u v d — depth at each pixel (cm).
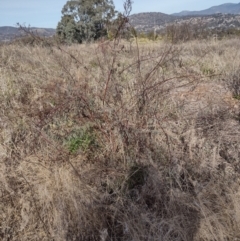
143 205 205
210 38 865
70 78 339
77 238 188
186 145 252
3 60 441
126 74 346
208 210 192
